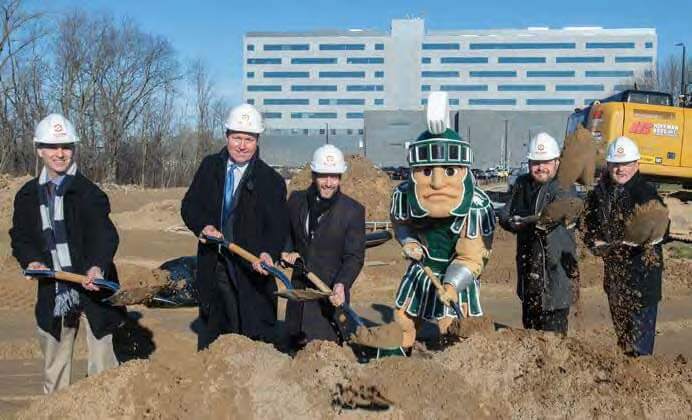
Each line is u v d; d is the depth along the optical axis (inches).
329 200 233.5
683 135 716.0
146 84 1897.1
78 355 281.0
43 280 208.2
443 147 211.2
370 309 382.3
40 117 1657.2
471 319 201.3
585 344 183.0
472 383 167.6
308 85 4028.1
